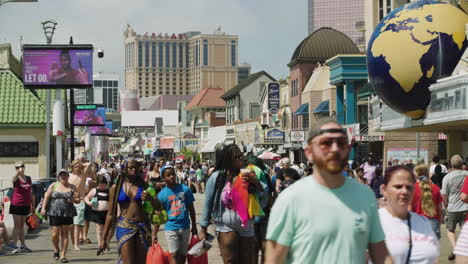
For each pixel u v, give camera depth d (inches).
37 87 1100.5
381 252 189.3
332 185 182.5
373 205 185.5
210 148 3535.9
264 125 2662.4
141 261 397.4
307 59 2397.9
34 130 1418.6
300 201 181.6
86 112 1536.7
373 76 1091.9
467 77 858.1
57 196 562.9
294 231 182.7
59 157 1095.0
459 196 530.0
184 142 3976.4
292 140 2123.5
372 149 1761.8
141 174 401.7
